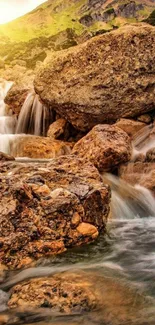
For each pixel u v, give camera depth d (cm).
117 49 1238
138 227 743
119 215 812
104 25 7081
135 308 392
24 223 557
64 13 8188
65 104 1290
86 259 545
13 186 598
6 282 471
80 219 605
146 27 1263
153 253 580
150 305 399
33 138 1309
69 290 415
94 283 443
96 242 609
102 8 7788
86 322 368
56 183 670
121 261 539
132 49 1222
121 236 675
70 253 566
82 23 7500
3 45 4944
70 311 388
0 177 646
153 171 931
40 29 7581
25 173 700
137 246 615
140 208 855
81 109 1260
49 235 563
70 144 1275
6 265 512
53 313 388
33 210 580
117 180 966
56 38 4903
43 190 618
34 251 538
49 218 579
